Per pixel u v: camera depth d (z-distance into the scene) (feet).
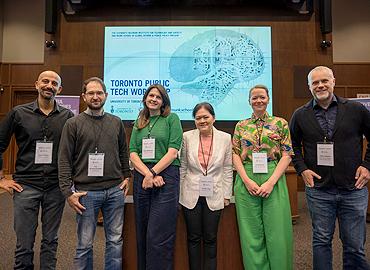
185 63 18.60
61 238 10.68
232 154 7.00
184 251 7.19
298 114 6.86
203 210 6.63
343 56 24.08
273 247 6.40
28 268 6.81
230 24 18.80
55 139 6.97
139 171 6.27
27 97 24.71
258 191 6.35
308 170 6.57
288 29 18.92
